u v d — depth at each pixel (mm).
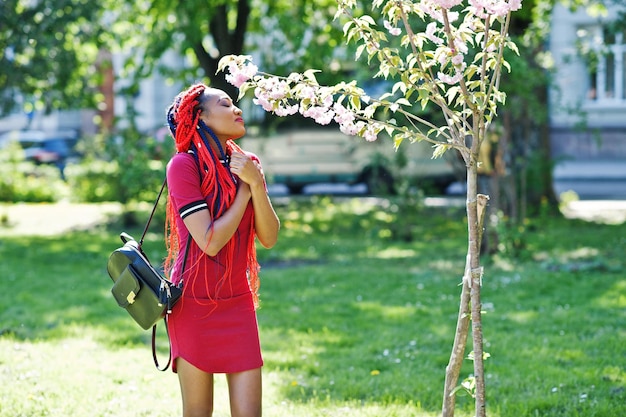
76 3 14102
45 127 32188
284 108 3912
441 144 3658
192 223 3557
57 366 6156
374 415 5027
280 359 6367
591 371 5934
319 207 19312
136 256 3645
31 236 15227
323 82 15633
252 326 3746
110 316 8047
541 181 16297
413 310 8156
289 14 16625
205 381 3732
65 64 14406
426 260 11664
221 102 3689
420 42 3729
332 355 6559
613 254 11852
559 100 14266
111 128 20969
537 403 5234
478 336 3648
